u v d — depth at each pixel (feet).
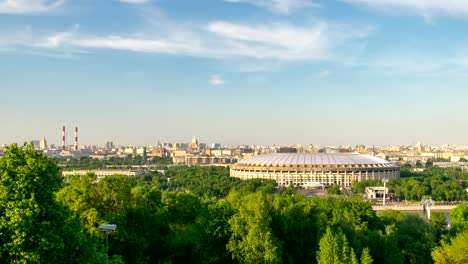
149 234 409.69
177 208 514.27
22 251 228.84
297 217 440.86
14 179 245.45
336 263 364.58
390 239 447.42
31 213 229.66
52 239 233.96
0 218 235.40
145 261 387.14
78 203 358.64
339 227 424.05
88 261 242.78
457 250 420.77
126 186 397.39
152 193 499.10
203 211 455.63
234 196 524.11
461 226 565.53
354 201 569.64
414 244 478.59
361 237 441.68
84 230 278.46
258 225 383.65
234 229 393.70
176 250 420.36
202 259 400.26
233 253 387.55
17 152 256.52
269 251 371.76
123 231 358.43
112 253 357.20
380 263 435.94
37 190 246.68
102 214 363.76
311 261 412.98
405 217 540.11
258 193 462.19
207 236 405.18
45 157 259.80
